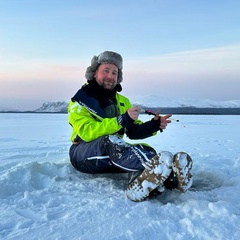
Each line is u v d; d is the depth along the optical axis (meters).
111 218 1.70
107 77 2.66
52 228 1.58
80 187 2.36
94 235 1.49
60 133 9.52
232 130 11.45
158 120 2.60
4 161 3.68
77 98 2.52
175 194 2.07
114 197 2.07
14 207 1.90
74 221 1.66
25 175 2.49
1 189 2.25
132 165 2.04
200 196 2.04
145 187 1.93
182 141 7.01
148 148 2.41
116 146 2.16
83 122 2.39
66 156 4.03
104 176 2.71
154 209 1.82
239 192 2.16
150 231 1.52
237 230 1.52
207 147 5.83
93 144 2.37
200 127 13.73
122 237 1.46
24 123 17.47
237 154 4.77
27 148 5.36
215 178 2.62
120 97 2.92
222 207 1.74
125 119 2.21
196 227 1.53
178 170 1.81
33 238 1.47
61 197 2.09
